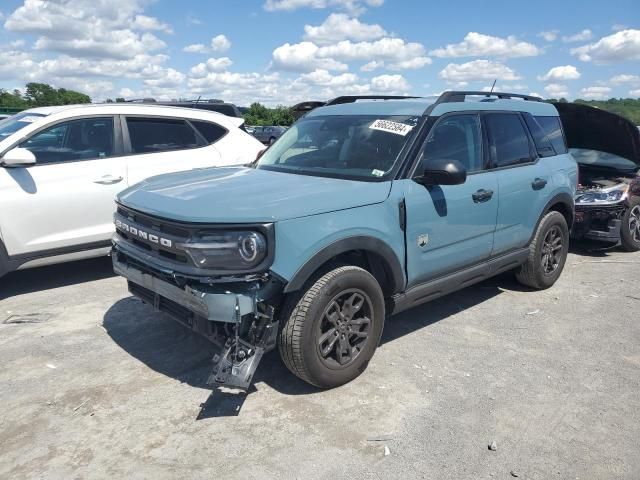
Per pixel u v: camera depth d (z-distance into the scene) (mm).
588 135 7941
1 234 5145
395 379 3809
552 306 5348
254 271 3107
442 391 3666
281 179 3988
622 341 4555
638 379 3902
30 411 3344
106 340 4352
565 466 2936
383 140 4191
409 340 4465
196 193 3641
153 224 3486
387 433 3180
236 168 4707
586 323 4926
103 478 2764
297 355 3363
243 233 3102
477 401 3553
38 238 5355
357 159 4152
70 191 5480
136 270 3699
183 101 11391
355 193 3631
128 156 5988
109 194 5734
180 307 3516
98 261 6621
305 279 3279
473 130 4652
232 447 3025
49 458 2914
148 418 3289
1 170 5164
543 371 3990
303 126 4930
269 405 3451
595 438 3191
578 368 4051
